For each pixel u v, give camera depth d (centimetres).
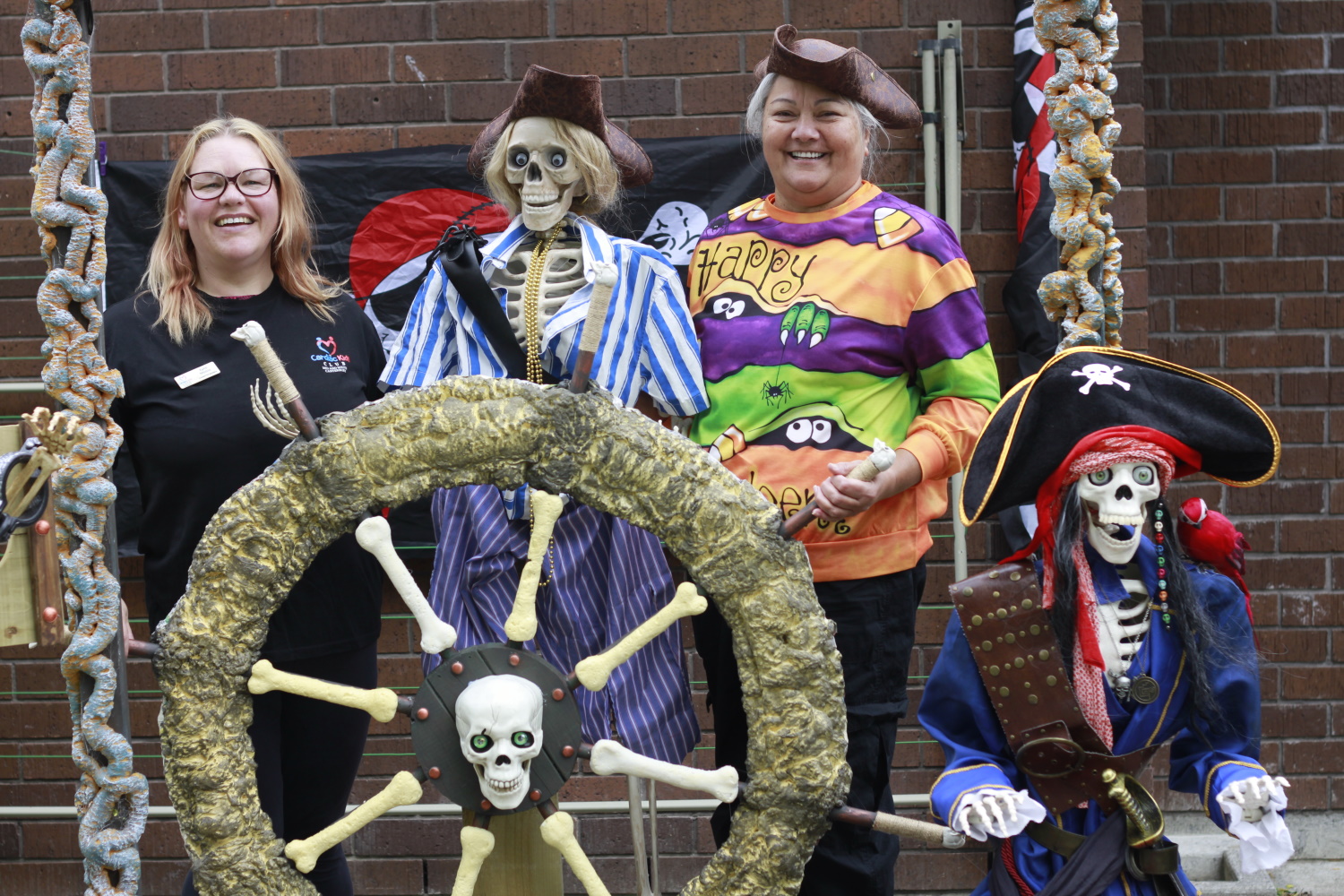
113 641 196
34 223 347
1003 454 202
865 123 240
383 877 344
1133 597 210
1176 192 371
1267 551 366
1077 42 212
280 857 183
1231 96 369
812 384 229
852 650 232
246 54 342
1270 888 330
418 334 230
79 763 196
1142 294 331
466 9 340
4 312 348
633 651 183
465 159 339
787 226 241
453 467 184
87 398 196
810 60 228
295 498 182
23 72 346
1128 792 202
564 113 224
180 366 227
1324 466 366
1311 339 369
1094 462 200
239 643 182
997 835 192
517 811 194
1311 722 362
